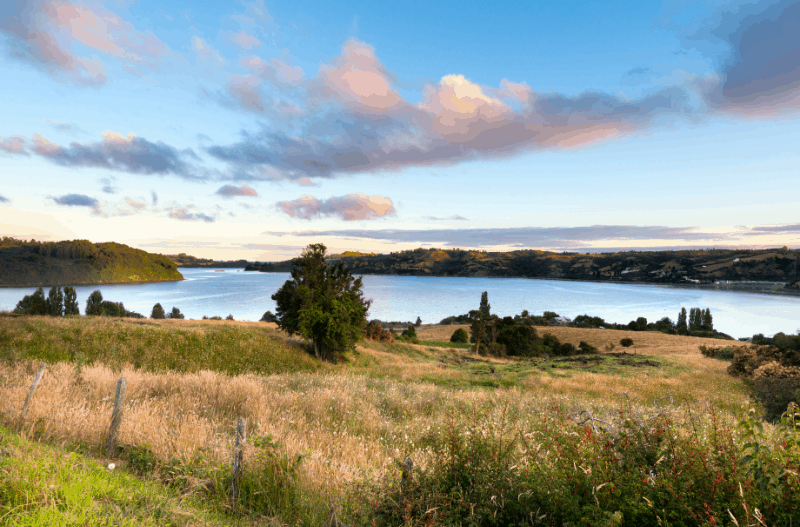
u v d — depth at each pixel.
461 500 3.26
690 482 2.74
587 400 14.36
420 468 3.94
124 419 6.39
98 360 18.77
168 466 5.12
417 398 12.95
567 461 3.37
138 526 3.30
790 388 14.21
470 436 4.09
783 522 2.49
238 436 4.74
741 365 25.14
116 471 4.72
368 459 6.05
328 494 4.48
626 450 3.45
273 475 4.97
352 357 35.16
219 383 10.93
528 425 6.79
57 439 5.67
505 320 63.56
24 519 3.02
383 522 3.45
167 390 10.16
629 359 33.69
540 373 26.55
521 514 3.15
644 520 2.68
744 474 2.81
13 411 6.38
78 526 3.11
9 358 12.95
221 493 4.68
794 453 2.78
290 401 9.99
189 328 28.08
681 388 18.62
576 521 2.86
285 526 4.14
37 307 79.06
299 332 32.16
